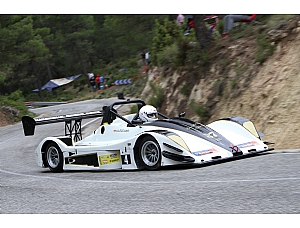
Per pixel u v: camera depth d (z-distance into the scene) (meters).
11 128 32.84
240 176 8.18
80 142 12.41
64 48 87.44
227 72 19.22
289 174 7.89
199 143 10.28
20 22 49.00
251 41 19.53
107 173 10.83
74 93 80.31
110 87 65.44
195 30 22.17
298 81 14.73
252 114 16.12
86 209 6.93
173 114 21.70
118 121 12.08
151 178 9.05
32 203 7.74
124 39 71.25
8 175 12.19
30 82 88.50
